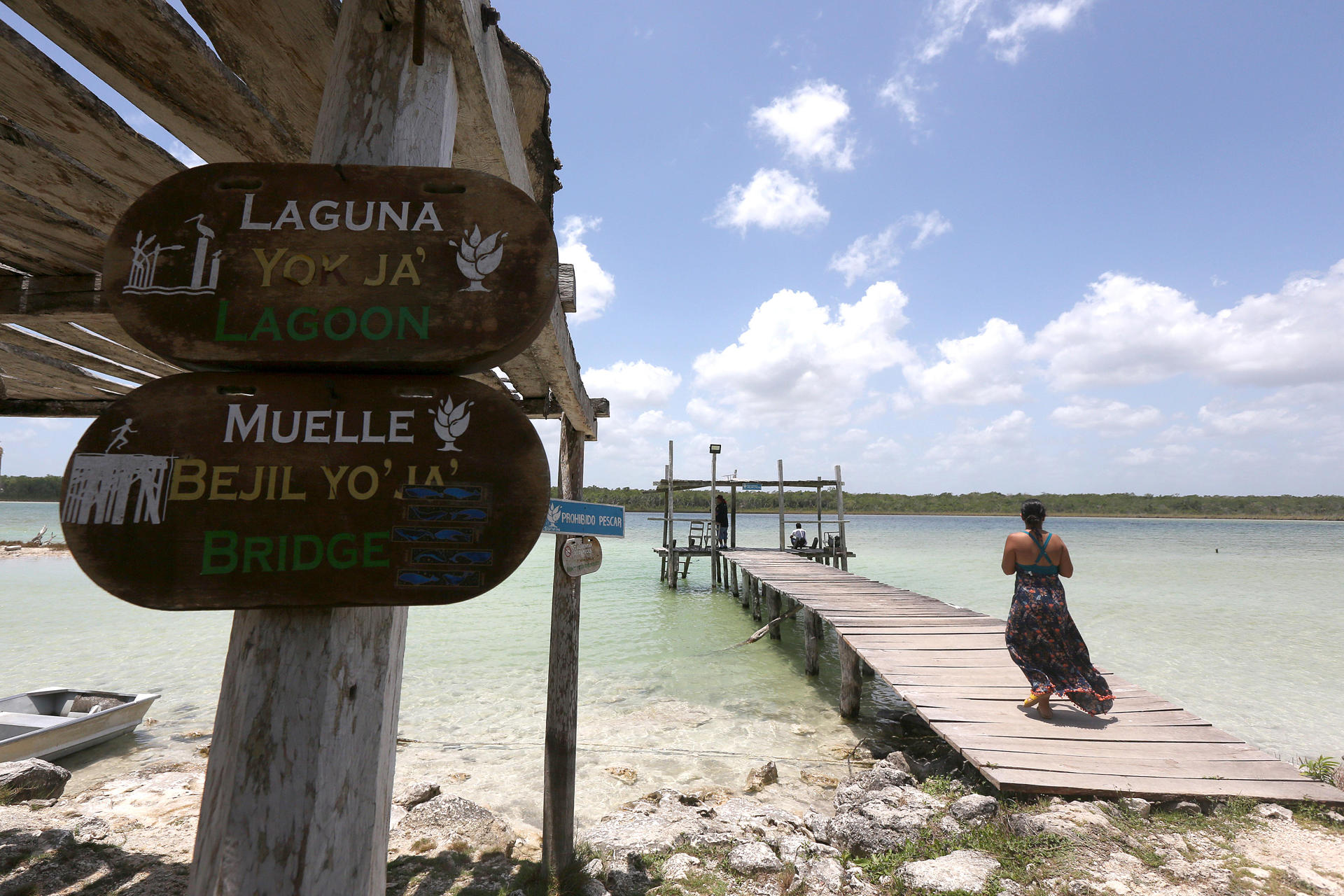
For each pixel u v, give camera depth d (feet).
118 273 3.73
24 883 10.10
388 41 4.24
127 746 19.45
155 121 6.48
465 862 11.46
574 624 11.32
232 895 3.26
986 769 12.15
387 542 3.65
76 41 5.32
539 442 3.83
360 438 3.72
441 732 20.94
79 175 6.70
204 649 32.50
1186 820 10.71
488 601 49.06
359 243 3.84
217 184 3.85
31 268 8.55
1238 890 8.58
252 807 3.35
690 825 12.51
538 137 7.96
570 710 11.15
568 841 10.98
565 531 8.61
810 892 9.57
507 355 3.90
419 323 3.78
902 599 30.25
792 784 16.63
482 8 4.81
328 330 3.75
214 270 3.77
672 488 65.98
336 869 3.41
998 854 9.79
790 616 33.81
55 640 34.63
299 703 3.47
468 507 3.72
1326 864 9.23
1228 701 24.72
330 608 3.62
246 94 6.06
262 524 3.59
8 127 6.01
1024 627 15.14
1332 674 28.50
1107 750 13.11
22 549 98.02
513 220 3.91
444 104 4.29
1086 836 10.01
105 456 3.55
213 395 3.68
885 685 27.04
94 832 12.12
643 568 82.33
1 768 14.70
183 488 3.57
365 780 3.59
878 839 10.91
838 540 60.18
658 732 20.92
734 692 25.80
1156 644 34.47
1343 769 12.55
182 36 5.21
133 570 3.49
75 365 12.62
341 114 4.16
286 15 5.03
